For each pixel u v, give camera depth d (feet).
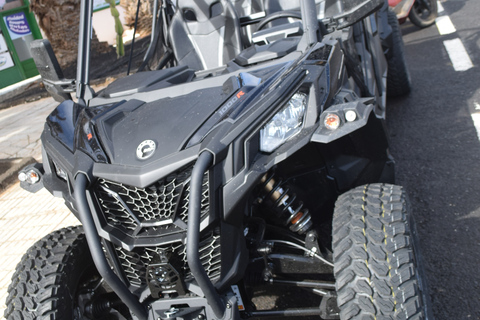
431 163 13.87
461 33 25.44
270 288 10.44
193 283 7.18
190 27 11.39
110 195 7.33
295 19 11.82
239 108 7.39
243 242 7.41
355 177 9.04
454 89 18.47
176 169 6.80
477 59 21.04
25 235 15.20
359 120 7.27
